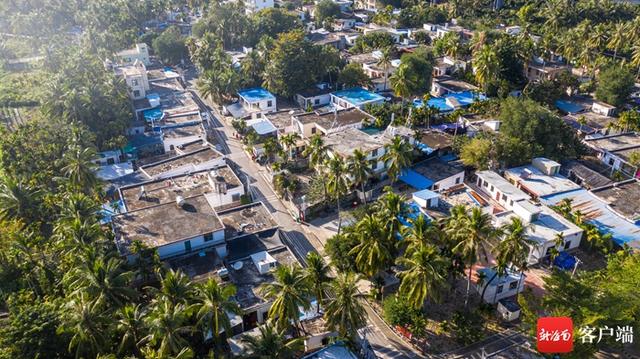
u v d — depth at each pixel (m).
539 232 94.19
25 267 84.31
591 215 100.38
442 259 71.88
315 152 110.62
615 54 190.25
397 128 126.56
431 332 80.19
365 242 79.19
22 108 161.00
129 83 158.25
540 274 91.62
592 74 175.38
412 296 72.31
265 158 131.75
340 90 169.12
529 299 81.00
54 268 84.81
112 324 64.75
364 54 196.62
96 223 87.50
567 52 187.25
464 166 123.69
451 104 156.00
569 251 96.25
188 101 161.00
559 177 115.00
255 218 99.31
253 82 173.62
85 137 118.44
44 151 113.31
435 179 114.25
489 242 82.69
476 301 86.00
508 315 81.69
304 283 68.44
